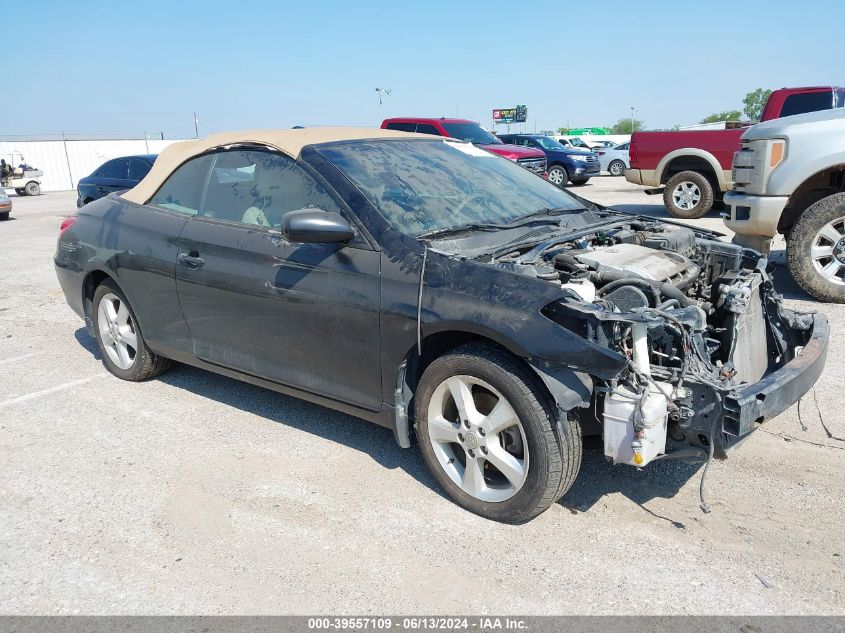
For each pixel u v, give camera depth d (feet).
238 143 13.91
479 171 14.37
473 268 10.34
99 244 16.06
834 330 18.83
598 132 200.34
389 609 8.87
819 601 8.75
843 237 20.99
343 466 12.56
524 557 9.80
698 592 8.98
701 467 12.10
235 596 9.18
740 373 10.93
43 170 126.82
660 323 9.23
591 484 11.68
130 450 13.39
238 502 11.43
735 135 38.93
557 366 9.50
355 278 11.35
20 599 9.22
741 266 13.56
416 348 10.91
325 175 12.23
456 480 11.09
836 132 20.80
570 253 11.76
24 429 14.48
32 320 23.59
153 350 15.76
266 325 12.82
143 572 9.71
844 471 11.81
